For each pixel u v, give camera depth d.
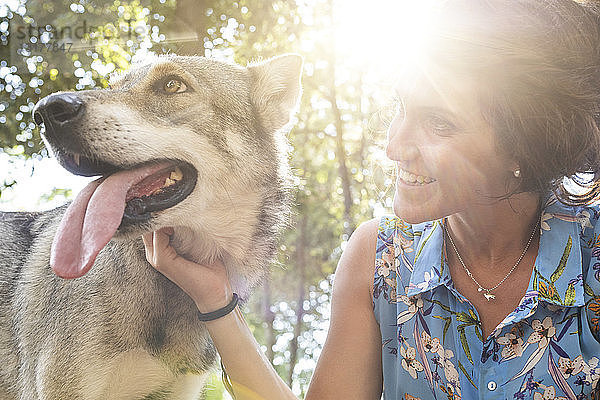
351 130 3.40
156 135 1.01
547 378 0.76
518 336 0.78
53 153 0.97
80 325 1.02
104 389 1.03
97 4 2.79
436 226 0.85
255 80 1.20
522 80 0.72
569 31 0.75
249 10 2.91
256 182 1.14
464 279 0.83
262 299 4.11
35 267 1.12
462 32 0.72
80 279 1.04
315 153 3.65
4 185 2.64
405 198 0.79
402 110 0.80
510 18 0.73
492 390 0.78
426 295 0.83
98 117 0.96
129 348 1.04
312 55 3.09
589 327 0.77
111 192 0.94
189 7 2.75
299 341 4.32
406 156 0.77
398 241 0.88
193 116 1.07
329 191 3.74
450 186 0.76
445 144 0.75
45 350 1.04
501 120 0.73
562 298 0.76
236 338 0.93
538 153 0.74
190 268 0.93
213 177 1.08
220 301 0.93
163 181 1.02
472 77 0.73
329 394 0.88
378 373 0.90
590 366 0.76
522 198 0.80
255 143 1.16
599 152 0.79
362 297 0.90
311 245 3.99
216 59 1.19
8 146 2.76
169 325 1.07
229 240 1.11
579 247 0.79
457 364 0.80
